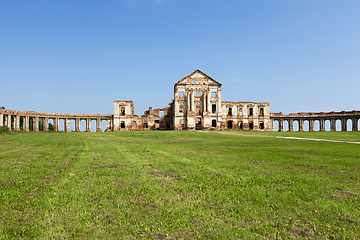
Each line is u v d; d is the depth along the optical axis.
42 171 16.25
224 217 9.23
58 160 20.70
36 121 80.25
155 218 9.19
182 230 8.32
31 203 10.50
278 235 7.95
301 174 15.32
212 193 11.80
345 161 19.91
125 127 89.56
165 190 12.27
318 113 94.12
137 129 91.44
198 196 11.45
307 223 8.73
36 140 41.88
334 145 32.62
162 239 7.77
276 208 9.98
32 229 8.30
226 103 94.06
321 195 11.31
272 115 96.81
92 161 20.25
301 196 11.18
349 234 7.92
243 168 17.31
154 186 12.91
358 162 19.42
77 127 89.44
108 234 8.05
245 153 25.50
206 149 29.75
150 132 65.62
